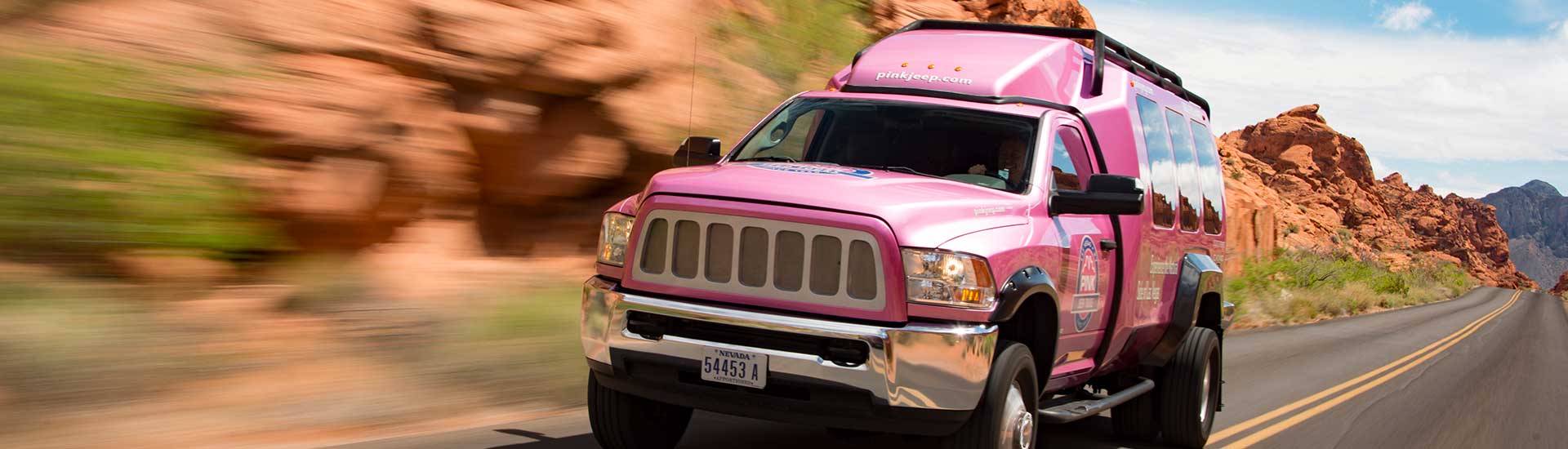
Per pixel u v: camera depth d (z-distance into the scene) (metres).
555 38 9.35
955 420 4.72
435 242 8.71
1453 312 52.50
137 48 7.10
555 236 9.79
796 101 6.43
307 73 7.88
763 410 4.75
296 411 6.07
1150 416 7.76
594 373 5.51
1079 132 6.12
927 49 6.57
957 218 4.82
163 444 5.40
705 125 10.70
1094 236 5.86
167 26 7.30
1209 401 8.05
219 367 6.22
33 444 5.11
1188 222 7.60
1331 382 13.91
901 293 4.57
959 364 4.58
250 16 7.70
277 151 7.58
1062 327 5.54
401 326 7.26
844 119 6.18
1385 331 27.86
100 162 6.56
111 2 7.16
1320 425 10.07
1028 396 5.26
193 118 7.20
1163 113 7.45
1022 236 5.04
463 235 9.03
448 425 6.46
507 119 9.19
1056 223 5.47
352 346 6.94
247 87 7.43
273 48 7.79
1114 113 6.52
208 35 7.48
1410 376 15.83
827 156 6.08
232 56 7.53
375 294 7.56
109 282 6.51
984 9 19.20
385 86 8.32
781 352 4.60
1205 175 8.23
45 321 5.81
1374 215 167.25
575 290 8.89
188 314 6.61
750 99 11.69
